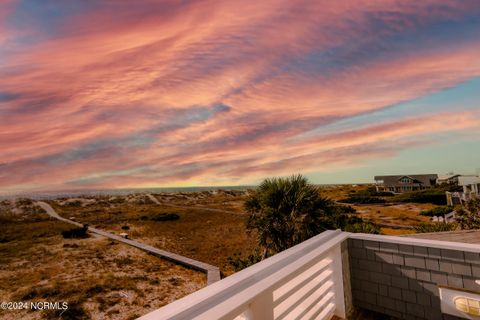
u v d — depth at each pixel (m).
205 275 11.23
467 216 14.44
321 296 2.18
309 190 7.85
